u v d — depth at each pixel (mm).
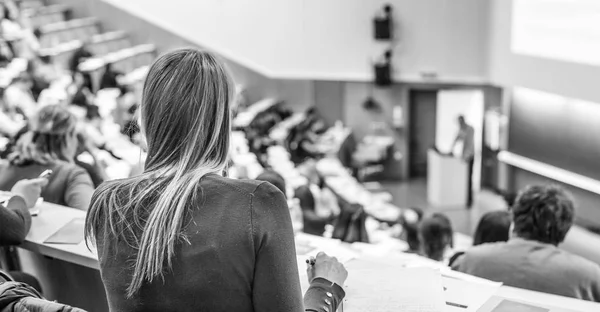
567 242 9164
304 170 10516
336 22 12727
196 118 1249
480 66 12406
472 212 11461
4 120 6695
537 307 1670
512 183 11562
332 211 8656
